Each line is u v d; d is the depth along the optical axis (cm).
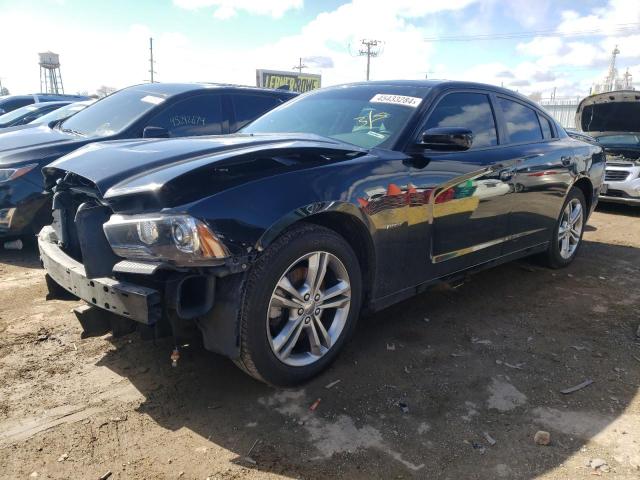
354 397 275
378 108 362
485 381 296
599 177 548
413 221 321
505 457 231
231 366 304
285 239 255
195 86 611
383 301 322
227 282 241
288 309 269
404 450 234
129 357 312
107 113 592
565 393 285
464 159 361
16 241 530
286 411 261
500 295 438
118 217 242
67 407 260
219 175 245
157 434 241
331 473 218
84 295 257
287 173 262
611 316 397
